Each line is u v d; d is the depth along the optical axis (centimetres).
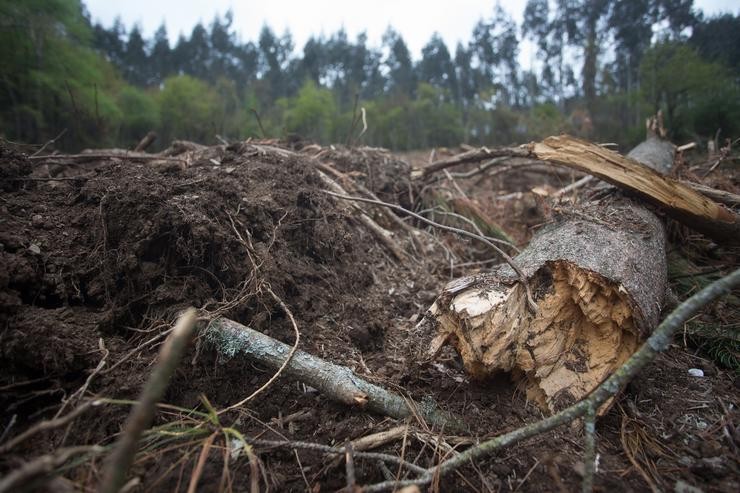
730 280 146
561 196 364
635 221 279
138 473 157
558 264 221
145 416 95
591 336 219
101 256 237
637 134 1045
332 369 205
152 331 217
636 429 199
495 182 695
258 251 258
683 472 175
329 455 175
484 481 167
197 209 250
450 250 426
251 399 204
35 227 246
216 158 423
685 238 367
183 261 242
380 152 560
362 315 285
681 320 150
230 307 226
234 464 167
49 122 907
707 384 236
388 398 202
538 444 185
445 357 252
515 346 204
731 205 361
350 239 345
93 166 473
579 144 362
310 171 384
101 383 191
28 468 92
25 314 196
